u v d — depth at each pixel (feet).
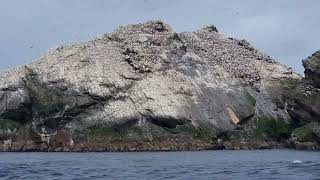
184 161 600.80
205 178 383.86
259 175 398.42
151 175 414.00
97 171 460.14
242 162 563.07
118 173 437.58
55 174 431.43
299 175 389.60
